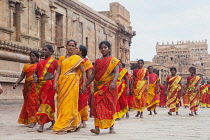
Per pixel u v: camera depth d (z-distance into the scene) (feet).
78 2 101.04
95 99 20.86
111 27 126.93
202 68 342.64
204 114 43.88
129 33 141.18
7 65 62.69
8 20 68.18
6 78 57.00
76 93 21.44
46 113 22.24
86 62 25.66
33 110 25.07
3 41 60.80
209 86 75.36
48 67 22.90
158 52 316.40
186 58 305.12
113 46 131.03
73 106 21.31
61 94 21.22
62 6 93.09
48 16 84.53
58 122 21.01
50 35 85.92
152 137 19.03
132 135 20.07
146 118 35.91
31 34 76.89
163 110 54.85
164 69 191.42
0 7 65.67
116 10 136.67
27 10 75.66
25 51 66.64
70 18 97.19
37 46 78.33
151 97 42.63
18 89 61.77
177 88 41.91
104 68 20.70
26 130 23.20
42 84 22.67
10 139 18.30
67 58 21.84
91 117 35.17
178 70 298.97
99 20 115.96
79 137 19.11
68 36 95.86
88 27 109.60
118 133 21.24
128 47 145.48
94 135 20.18
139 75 37.04
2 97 55.47
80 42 104.12
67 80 21.22
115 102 20.88
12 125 26.71
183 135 19.98
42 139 18.22
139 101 36.73
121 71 32.50
